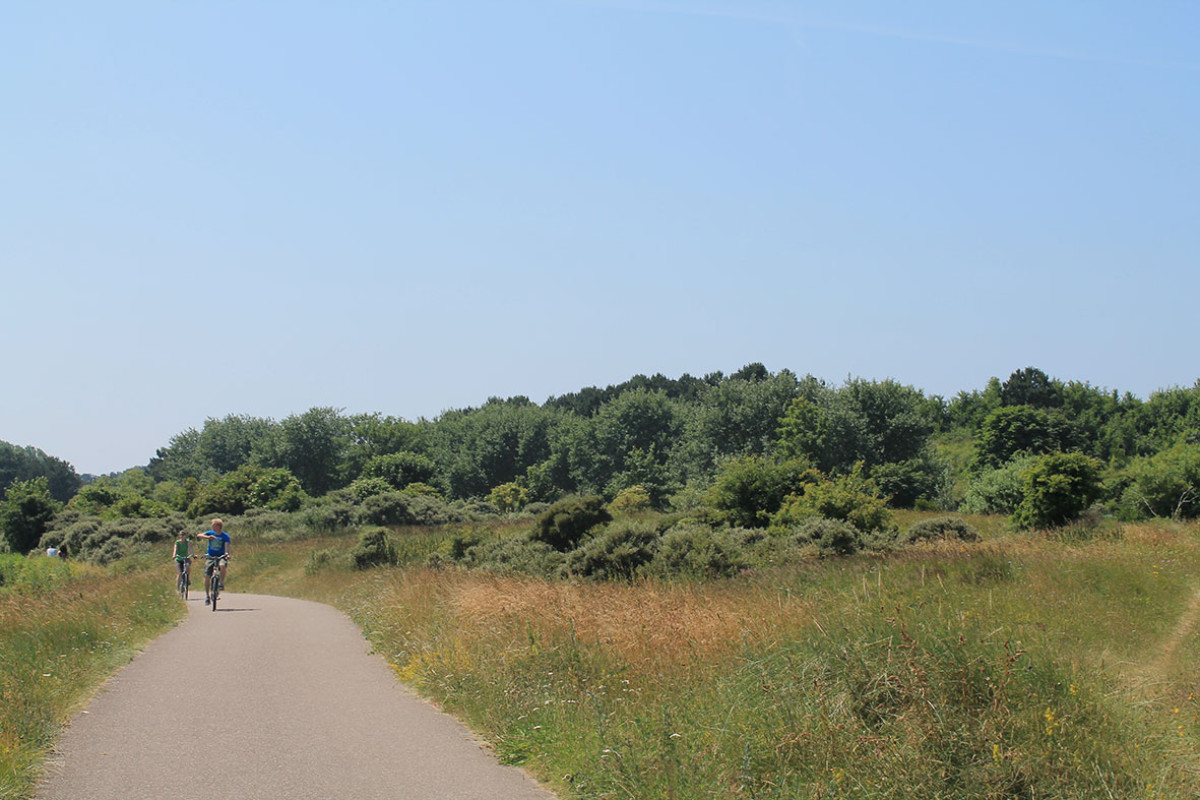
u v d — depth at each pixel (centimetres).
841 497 2700
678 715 638
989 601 1083
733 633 865
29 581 2883
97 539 5216
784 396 7138
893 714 559
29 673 869
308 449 10700
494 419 10394
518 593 1230
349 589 2150
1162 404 8506
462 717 780
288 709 812
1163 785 496
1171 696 697
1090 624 1103
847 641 645
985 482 4131
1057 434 7450
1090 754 512
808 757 528
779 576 1576
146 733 714
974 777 478
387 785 576
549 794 561
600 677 814
